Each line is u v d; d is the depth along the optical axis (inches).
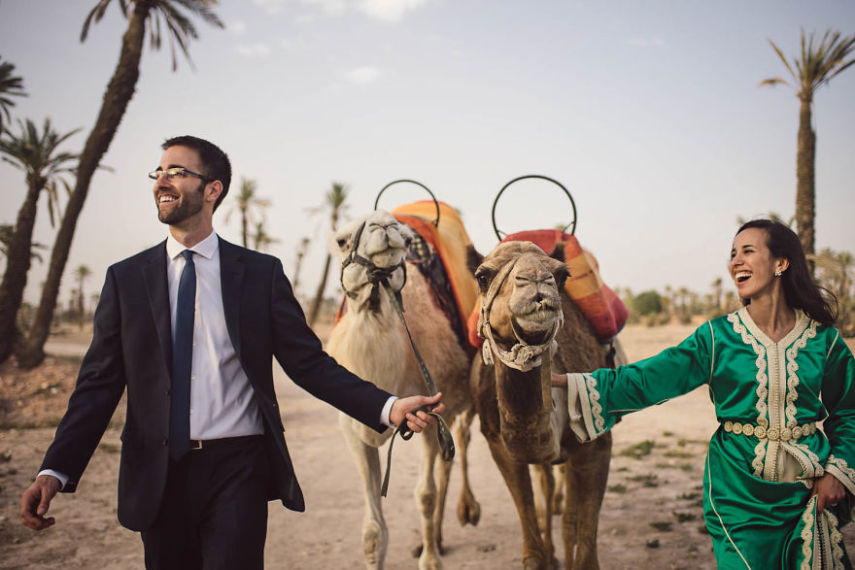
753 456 102.6
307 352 102.6
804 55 763.4
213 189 104.0
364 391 101.3
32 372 669.3
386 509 263.1
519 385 117.9
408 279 183.9
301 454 381.4
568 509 151.4
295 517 251.4
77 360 740.0
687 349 110.2
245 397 100.4
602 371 117.3
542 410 120.4
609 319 163.8
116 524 231.3
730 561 101.0
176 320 98.2
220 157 105.2
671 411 534.9
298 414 574.6
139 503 92.9
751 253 104.2
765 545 99.1
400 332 161.6
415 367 168.9
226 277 101.7
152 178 102.1
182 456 94.2
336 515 253.3
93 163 715.4
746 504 101.6
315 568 194.5
